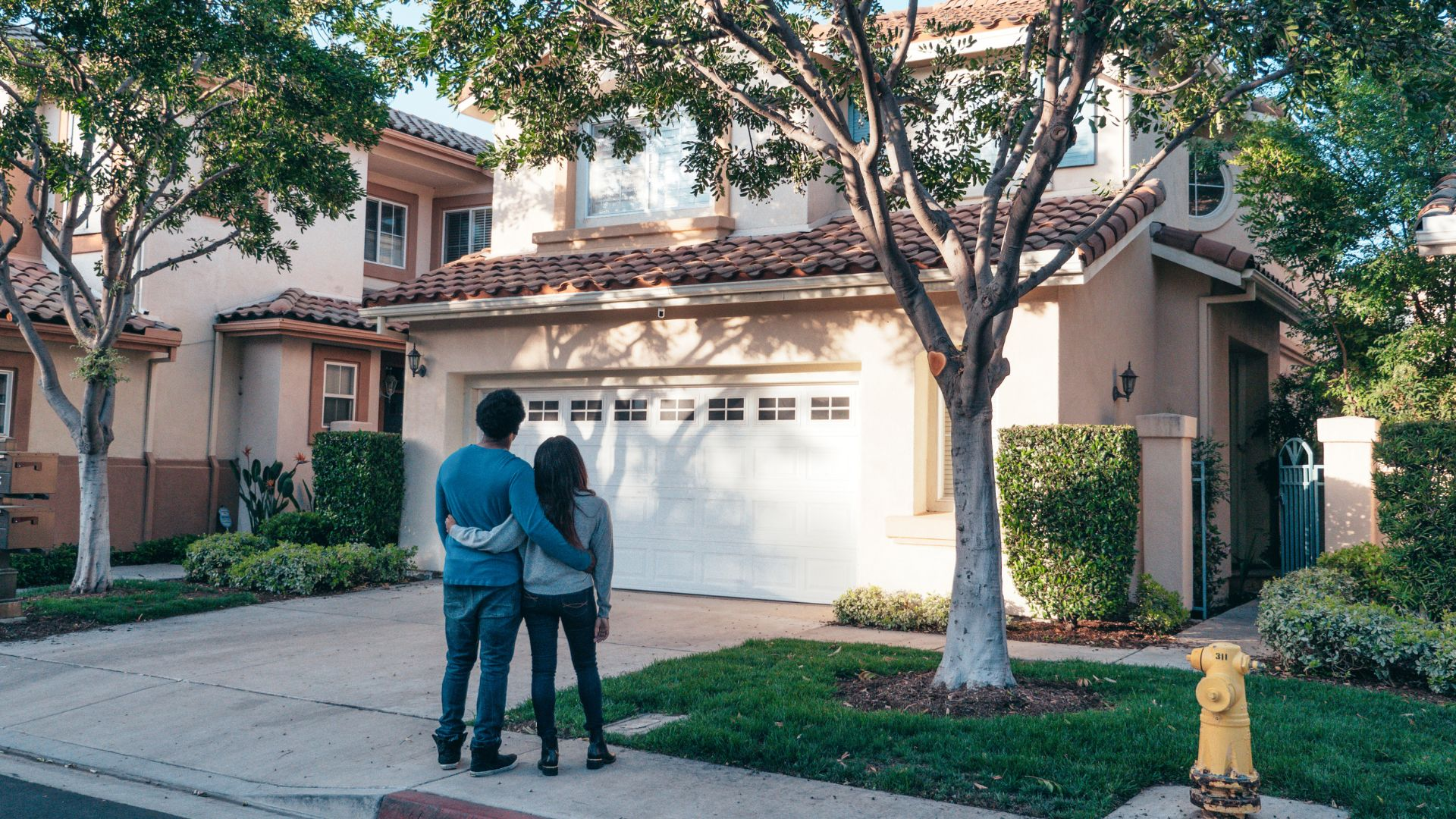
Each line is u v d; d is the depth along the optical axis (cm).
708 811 507
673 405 1261
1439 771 527
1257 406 1543
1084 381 1078
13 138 1043
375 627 1020
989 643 707
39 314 1479
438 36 908
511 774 567
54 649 931
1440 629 759
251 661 873
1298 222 1168
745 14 952
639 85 1005
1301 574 912
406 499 1395
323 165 1214
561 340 1302
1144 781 530
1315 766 536
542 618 566
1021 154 783
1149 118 931
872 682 751
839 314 1137
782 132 869
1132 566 989
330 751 632
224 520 1716
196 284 1738
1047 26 878
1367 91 1081
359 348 1898
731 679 747
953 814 496
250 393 1786
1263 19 716
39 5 1027
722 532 1221
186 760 633
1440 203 790
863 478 1116
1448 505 820
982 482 718
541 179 1502
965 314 725
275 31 1107
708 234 1346
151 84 1053
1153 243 1284
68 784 602
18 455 1038
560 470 569
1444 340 1055
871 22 966
